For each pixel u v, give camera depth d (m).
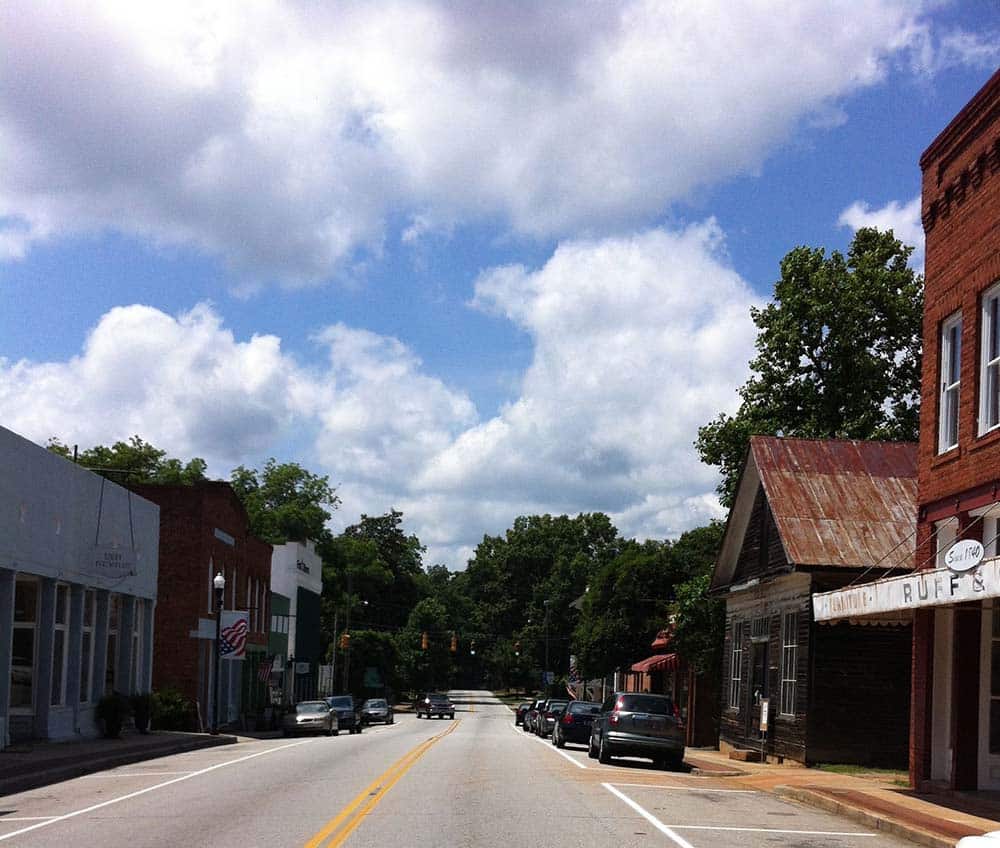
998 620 18.30
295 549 67.12
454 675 135.88
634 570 57.97
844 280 40.50
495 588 133.62
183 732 37.66
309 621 72.75
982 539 17.61
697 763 27.16
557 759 27.97
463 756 28.34
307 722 44.03
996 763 17.98
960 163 18.72
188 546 43.09
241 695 51.56
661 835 13.34
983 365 17.78
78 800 17.11
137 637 37.59
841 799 17.33
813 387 40.56
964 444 18.06
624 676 62.16
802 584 26.19
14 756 23.95
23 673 28.62
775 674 28.28
